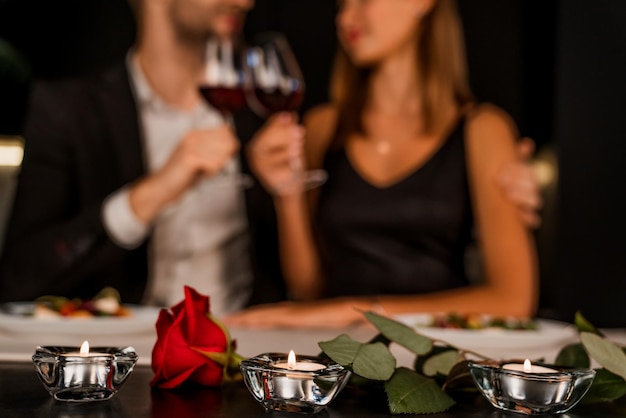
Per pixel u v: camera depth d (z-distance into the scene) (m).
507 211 1.90
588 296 2.52
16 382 0.53
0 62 2.43
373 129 2.08
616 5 2.47
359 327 1.17
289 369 0.43
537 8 2.61
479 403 0.49
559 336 0.97
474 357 0.90
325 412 0.45
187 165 1.82
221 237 2.29
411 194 1.97
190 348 0.50
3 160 2.45
